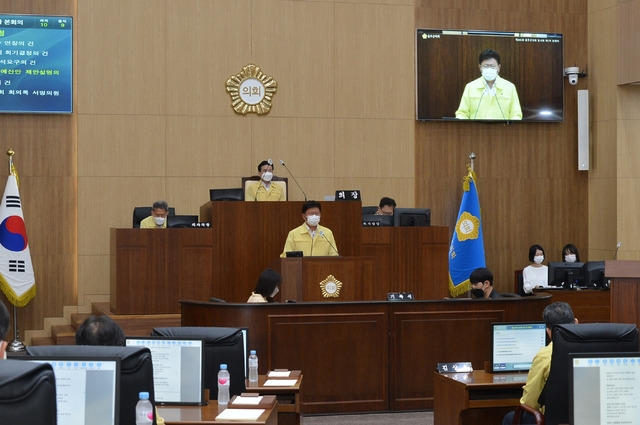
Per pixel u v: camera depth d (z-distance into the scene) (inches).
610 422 184.2
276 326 377.7
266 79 598.2
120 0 579.5
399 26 618.8
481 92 623.5
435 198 622.5
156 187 581.9
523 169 637.9
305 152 603.5
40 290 566.6
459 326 392.5
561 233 642.2
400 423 367.9
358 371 385.7
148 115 582.2
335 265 401.1
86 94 573.3
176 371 236.8
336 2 610.5
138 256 486.3
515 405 284.8
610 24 628.7
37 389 124.6
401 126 617.3
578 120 639.8
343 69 610.5
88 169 572.7
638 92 627.5
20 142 565.0
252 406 230.4
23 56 561.6
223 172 591.8
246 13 597.0
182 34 587.8
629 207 625.9
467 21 629.6
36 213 566.6
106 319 188.1
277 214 476.7
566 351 232.1
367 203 611.2
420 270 505.7
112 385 165.9
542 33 634.2
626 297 303.7
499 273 633.6
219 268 471.5
